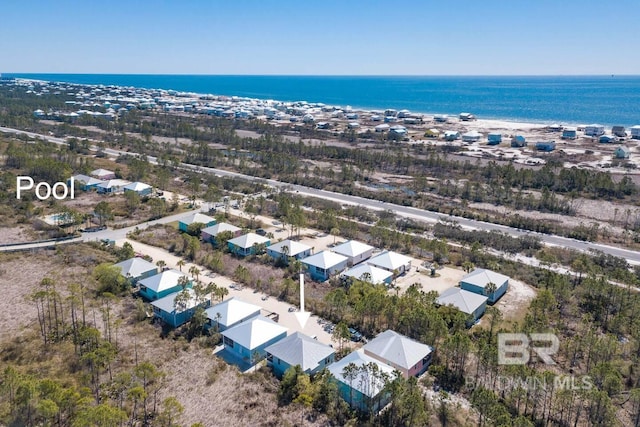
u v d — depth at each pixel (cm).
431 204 12862
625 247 9938
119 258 8856
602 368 5284
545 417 5006
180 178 15412
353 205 12775
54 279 7881
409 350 5831
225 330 6425
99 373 5525
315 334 6688
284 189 14175
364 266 8469
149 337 6431
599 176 14062
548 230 10838
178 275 7862
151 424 4759
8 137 19762
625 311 7062
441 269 8988
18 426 4394
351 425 4825
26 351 5850
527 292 8062
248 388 5447
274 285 8112
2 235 9812
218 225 10350
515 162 18100
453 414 5031
